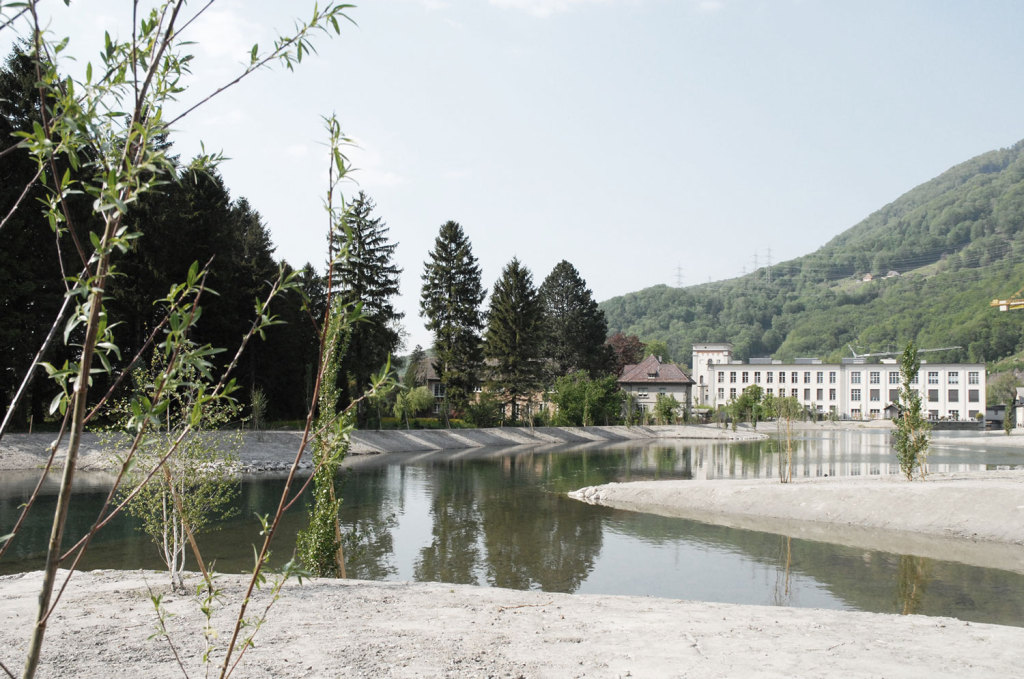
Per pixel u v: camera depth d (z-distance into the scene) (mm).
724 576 14039
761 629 8445
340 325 2750
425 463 38188
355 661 6629
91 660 6480
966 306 164625
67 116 2186
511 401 61844
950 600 12148
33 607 8672
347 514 21516
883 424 92688
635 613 9258
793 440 59688
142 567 13898
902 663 7070
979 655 7438
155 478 9375
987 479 25391
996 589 12867
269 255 52812
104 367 2109
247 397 41938
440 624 8273
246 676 6102
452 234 61688
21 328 31047
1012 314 146875
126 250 2135
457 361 60375
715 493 23203
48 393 32469
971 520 18203
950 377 97125
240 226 54469
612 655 7141
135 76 2246
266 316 2453
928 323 168125
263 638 7410
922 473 25062
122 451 8148
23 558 14570
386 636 7621
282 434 37656
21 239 29000
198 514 9953
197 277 2289
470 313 61500
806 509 20766
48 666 6281
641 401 88938
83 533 17250
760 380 106812
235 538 17344
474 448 49781
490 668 6543
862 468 35281
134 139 2182
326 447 2789
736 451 48750
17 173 27234
